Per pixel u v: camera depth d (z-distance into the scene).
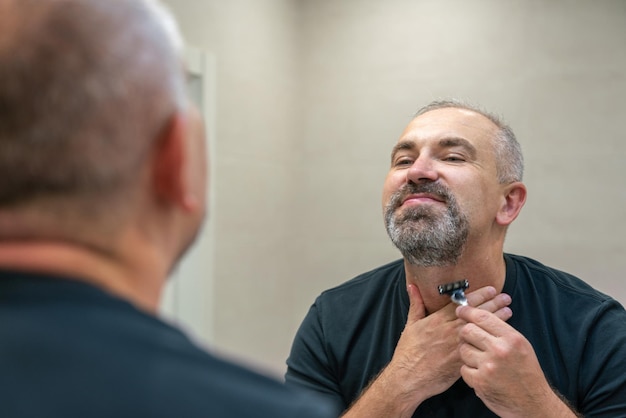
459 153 1.15
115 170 0.40
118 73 0.40
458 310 1.08
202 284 2.09
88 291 0.39
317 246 2.52
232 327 2.23
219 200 2.15
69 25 0.40
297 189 2.53
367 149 2.43
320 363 1.28
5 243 0.39
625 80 2.08
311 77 2.53
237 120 2.22
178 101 0.43
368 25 2.43
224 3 2.16
